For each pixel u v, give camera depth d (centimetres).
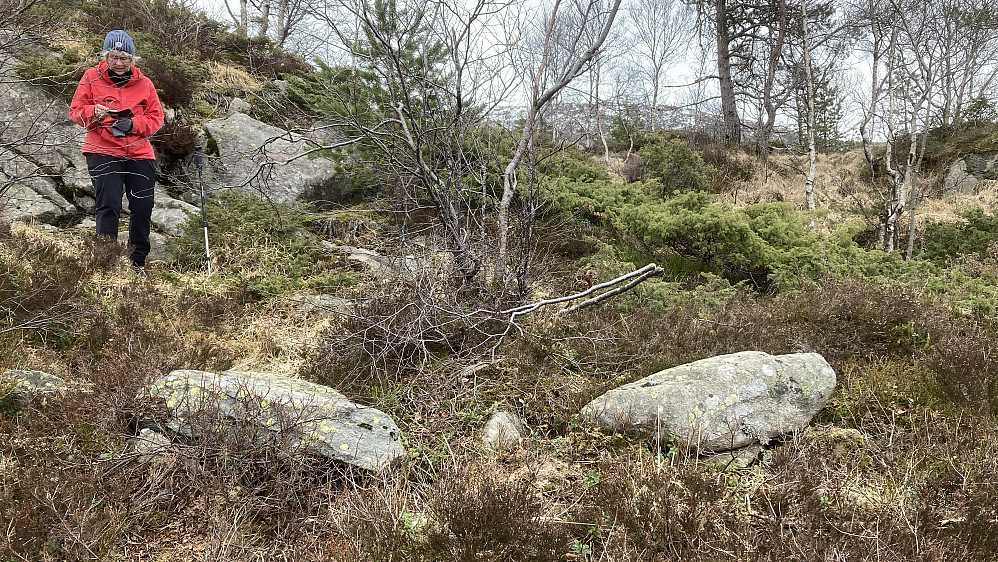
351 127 559
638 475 284
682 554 242
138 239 549
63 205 652
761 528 262
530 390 386
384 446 303
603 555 245
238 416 287
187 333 434
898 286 512
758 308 512
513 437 339
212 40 1113
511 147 747
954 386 365
